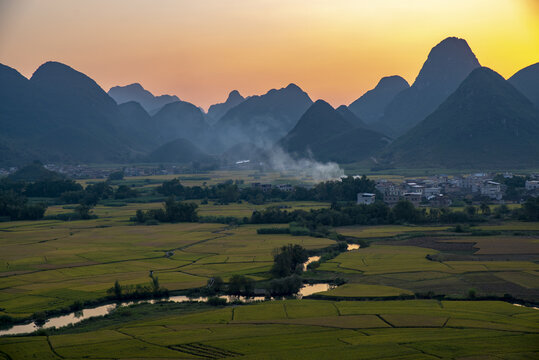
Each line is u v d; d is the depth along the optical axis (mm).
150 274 155500
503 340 94125
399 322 105625
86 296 131000
